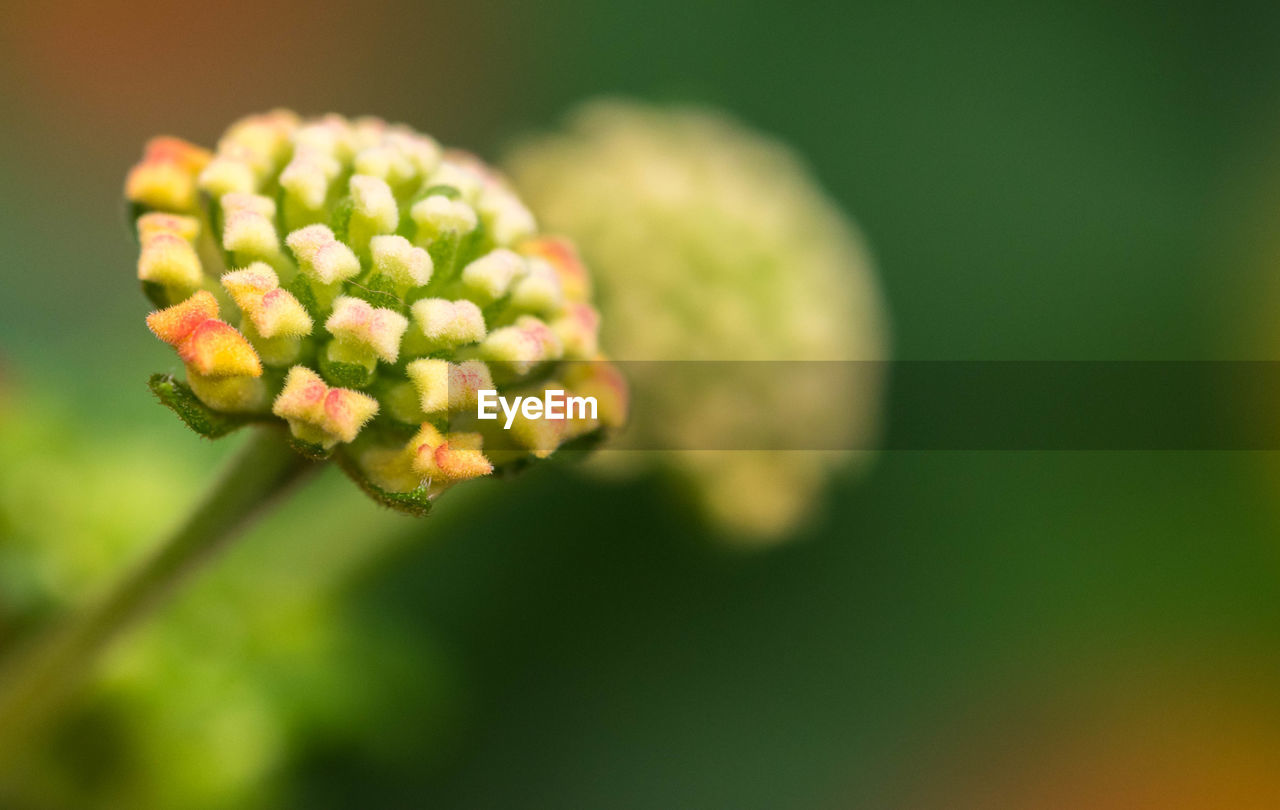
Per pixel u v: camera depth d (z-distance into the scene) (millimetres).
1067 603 201
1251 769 195
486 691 173
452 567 176
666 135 154
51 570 123
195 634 128
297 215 96
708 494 143
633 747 177
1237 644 201
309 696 132
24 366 144
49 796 123
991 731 192
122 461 132
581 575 179
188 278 94
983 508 204
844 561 196
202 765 125
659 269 136
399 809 165
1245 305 215
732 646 186
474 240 97
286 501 102
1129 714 197
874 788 184
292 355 93
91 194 201
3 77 204
